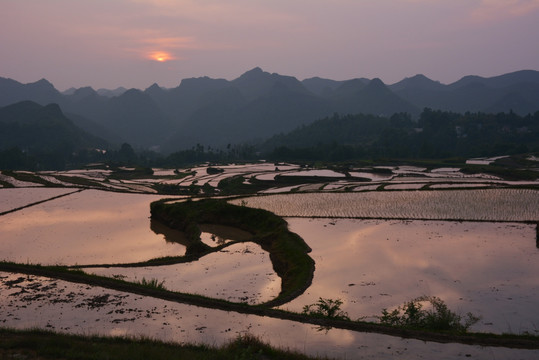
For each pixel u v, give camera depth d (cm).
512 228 3553
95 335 1540
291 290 2272
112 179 12231
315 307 2022
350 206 4638
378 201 4825
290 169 12825
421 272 2548
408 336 1597
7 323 1750
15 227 4359
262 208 4675
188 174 13812
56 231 4206
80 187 7250
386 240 3291
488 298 2100
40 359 1236
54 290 2216
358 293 2231
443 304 1916
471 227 3622
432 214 4134
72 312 1897
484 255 2844
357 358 1406
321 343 1540
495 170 10144
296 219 4125
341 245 3192
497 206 4331
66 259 3216
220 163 18488
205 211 4603
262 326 1728
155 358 1245
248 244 3581
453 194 4997
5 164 19262
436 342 1538
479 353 1432
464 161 13712
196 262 3041
